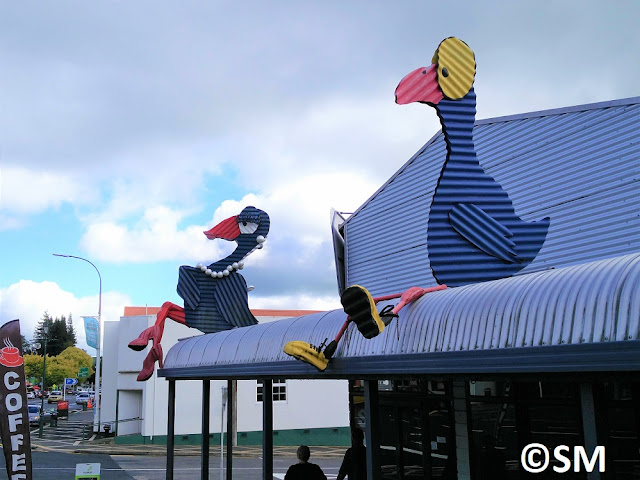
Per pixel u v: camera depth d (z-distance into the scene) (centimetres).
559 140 989
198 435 2694
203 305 1259
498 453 835
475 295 569
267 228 1330
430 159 1309
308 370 773
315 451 2514
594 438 446
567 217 957
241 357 951
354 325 716
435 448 967
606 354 414
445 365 555
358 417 1212
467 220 724
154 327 1198
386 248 1427
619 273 438
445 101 739
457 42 752
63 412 4419
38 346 12812
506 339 500
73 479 1733
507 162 1093
